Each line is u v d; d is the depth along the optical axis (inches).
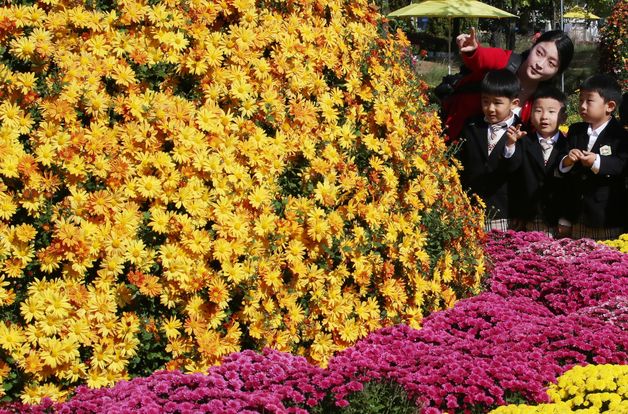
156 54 152.9
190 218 150.0
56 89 142.3
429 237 187.5
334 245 165.3
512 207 253.9
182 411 123.6
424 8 486.9
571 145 251.8
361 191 169.2
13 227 136.5
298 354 161.5
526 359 151.2
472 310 179.9
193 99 157.3
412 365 147.1
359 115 175.8
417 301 178.1
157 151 148.6
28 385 137.0
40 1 147.3
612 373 139.6
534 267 211.3
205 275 149.1
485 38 1101.1
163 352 148.9
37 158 139.2
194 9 156.4
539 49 260.2
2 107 138.5
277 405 126.7
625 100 277.4
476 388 138.1
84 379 142.4
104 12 152.1
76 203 141.3
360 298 173.3
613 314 175.2
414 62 217.3
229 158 153.9
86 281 144.6
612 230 249.8
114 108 146.8
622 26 756.0
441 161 201.5
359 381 136.9
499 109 244.4
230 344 152.3
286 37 165.8
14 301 138.6
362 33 180.7
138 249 143.7
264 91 161.9
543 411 129.3
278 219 158.6
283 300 158.4
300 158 165.3
